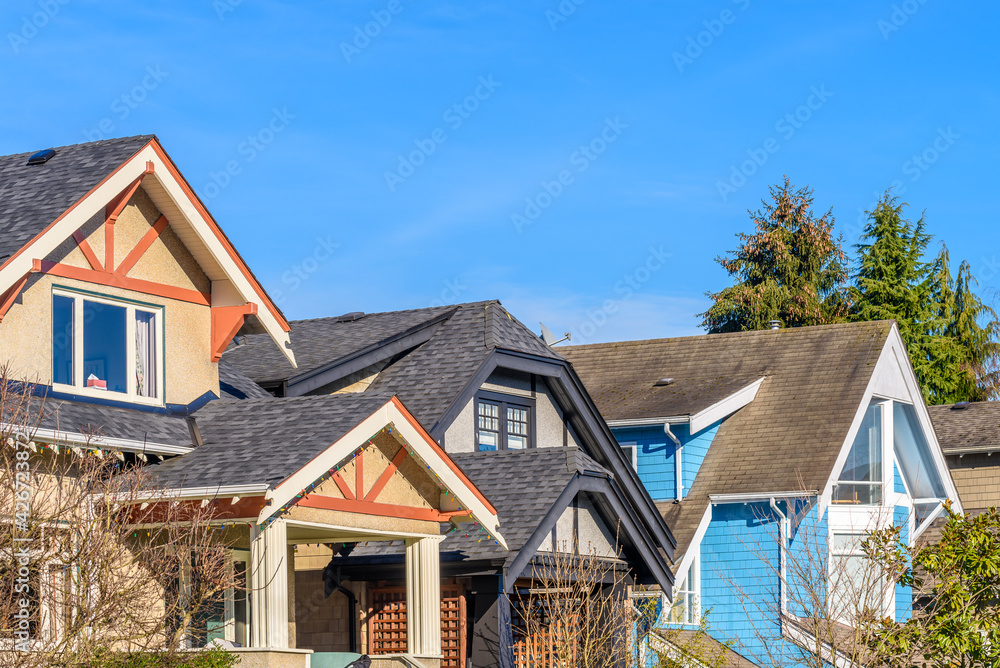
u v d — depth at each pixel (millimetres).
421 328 26500
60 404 17078
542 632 21656
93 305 18266
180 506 16250
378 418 17859
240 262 19953
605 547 24172
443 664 20938
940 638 20359
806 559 28984
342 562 21453
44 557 13852
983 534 21250
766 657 28547
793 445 30875
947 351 56844
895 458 33719
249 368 23766
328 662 18734
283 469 16281
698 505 30203
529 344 26922
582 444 27719
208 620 18406
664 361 35438
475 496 19484
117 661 13961
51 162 19016
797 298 59188
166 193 18984
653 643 25812
